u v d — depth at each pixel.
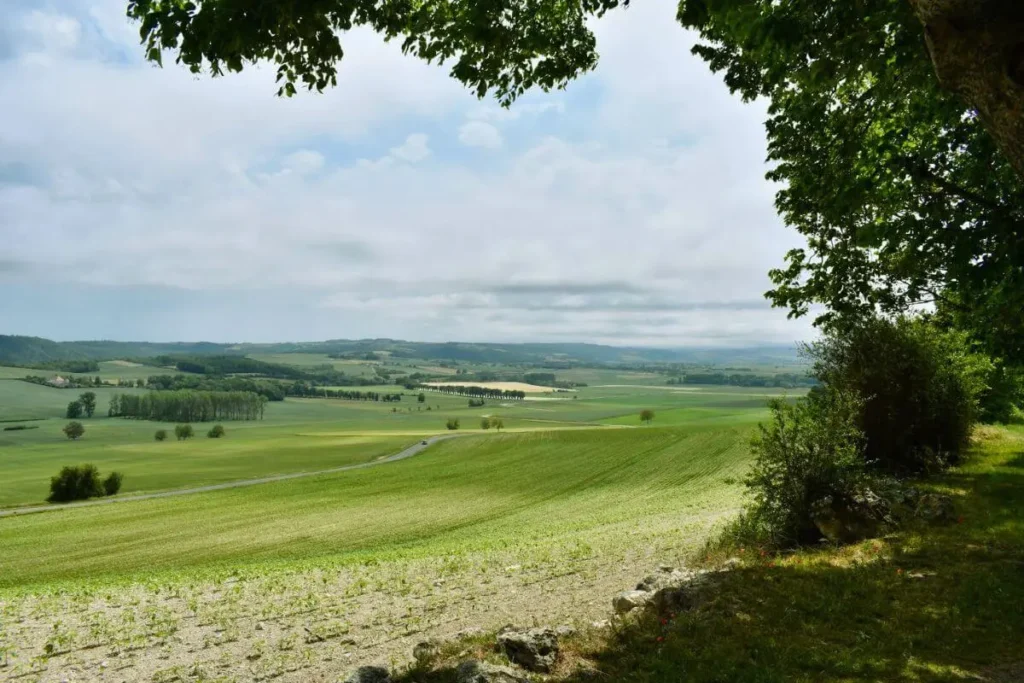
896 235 12.90
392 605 14.99
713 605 9.16
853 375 22.91
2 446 148.38
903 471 21.81
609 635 8.66
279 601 16.62
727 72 14.52
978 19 4.93
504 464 79.69
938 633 7.86
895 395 22.27
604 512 41.16
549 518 42.72
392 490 65.38
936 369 22.39
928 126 13.55
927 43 5.47
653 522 28.88
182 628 14.14
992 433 30.47
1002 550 11.38
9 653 12.63
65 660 12.03
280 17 7.12
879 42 9.26
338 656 11.14
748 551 14.02
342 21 7.98
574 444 92.75
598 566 17.41
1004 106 4.95
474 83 10.30
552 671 7.32
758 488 15.32
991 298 13.09
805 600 9.21
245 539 43.38
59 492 76.25
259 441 146.75
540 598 14.31
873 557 11.46
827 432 14.92
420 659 7.79
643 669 7.26
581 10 10.70
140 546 42.75
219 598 17.80
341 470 90.25
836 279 17.59
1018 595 9.03
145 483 86.44
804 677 6.72
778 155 15.80
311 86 7.92
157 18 6.75
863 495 14.26
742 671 6.91
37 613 16.78
